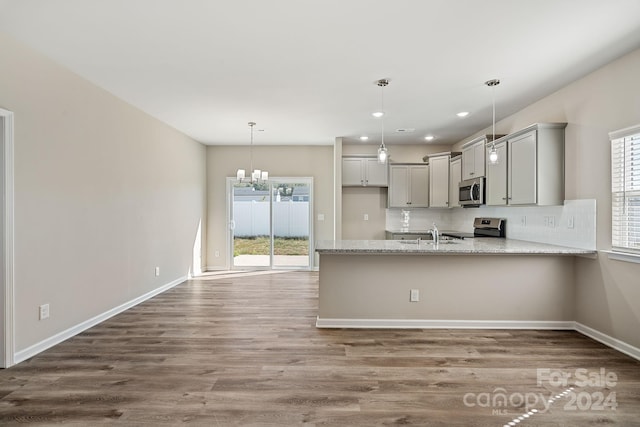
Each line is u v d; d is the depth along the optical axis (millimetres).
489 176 4559
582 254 3268
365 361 2818
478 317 3637
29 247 2854
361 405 2193
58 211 3152
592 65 3117
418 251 3389
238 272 6824
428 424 2006
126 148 4230
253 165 7027
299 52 2906
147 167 4738
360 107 4418
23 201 2797
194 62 3107
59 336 3176
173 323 3754
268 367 2705
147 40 2715
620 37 2605
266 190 7105
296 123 5230
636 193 2869
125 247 4227
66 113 3240
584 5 2203
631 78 2848
